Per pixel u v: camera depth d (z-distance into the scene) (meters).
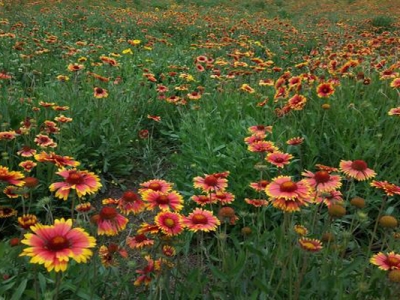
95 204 4.22
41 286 2.19
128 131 5.14
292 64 9.55
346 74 5.19
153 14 16.75
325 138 4.17
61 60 8.04
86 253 1.51
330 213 2.20
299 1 28.02
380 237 3.42
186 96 6.25
